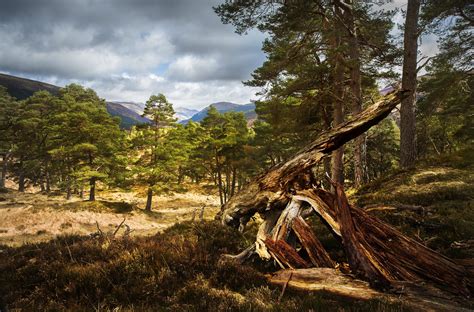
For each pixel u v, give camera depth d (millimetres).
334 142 6996
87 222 29219
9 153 55438
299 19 14852
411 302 3535
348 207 5402
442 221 6531
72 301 4020
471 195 8445
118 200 52281
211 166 49188
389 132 34250
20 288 4574
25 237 23234
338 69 15742
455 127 33625
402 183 11320
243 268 5055
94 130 37656
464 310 3314
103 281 4410
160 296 4141
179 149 42156
